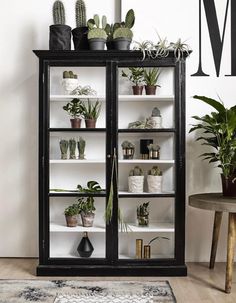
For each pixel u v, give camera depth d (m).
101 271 2.82
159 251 3.06
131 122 3.07
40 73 2.84
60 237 3.06
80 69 3.00
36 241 3.23
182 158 2.84
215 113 2.80
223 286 2.63
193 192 3.20
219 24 3.20
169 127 3.02
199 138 2.96
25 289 2.51
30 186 3.23
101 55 2.83
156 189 2.90
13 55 3.23
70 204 3.08
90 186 2.97
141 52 2.82
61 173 3.09
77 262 2.84
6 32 3.22
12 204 3.23
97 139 3.08
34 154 3.23
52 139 3.01
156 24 3.18
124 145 2.96
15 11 3.22
